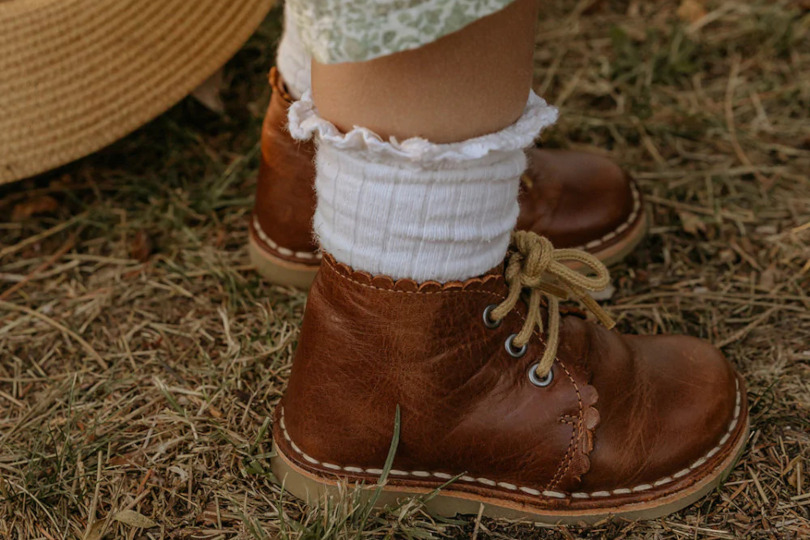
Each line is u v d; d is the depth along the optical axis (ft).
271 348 2.00
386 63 1.46
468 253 1.56
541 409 1.66
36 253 2.26
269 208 2.04
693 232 2.21
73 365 2.02
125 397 1.94
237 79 2.74
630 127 2.55
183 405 1.92
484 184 1.52
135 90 2.19
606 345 1.76
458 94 1.47
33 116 2.14
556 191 2.04
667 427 1.71
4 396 1.97
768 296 2.08
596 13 3.07
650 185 2.34
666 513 1.72
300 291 2.11
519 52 1.49
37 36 2.11
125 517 1.74
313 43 1.41
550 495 1.71
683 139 2.51
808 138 2.45
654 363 1.78
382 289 1.58
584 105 2.66
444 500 1.73
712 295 2.09
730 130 2.50
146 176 2.42
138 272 2.20
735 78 2.73
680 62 2.73
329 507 1.70
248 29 2.27
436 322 1.60
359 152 1.50
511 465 1.69
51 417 1.92
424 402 1.65
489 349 1.64
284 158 1.97
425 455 1.69
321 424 1.68
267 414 1.89
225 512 1.76
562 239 2.04
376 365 1.63
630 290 2.11
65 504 1.77
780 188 2.32
